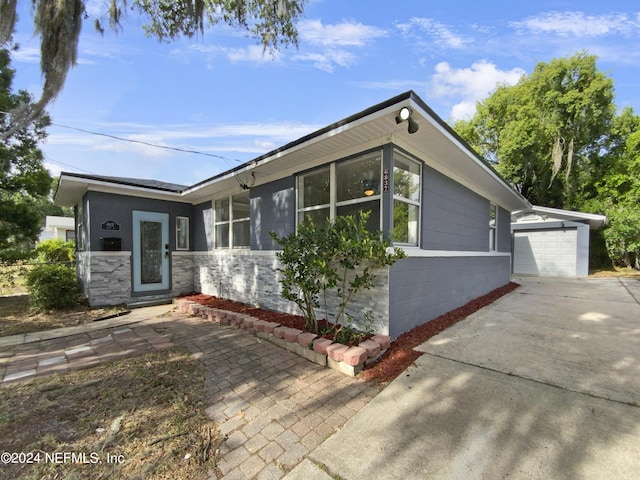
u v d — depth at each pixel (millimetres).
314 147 4277
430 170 4773
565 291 7691
